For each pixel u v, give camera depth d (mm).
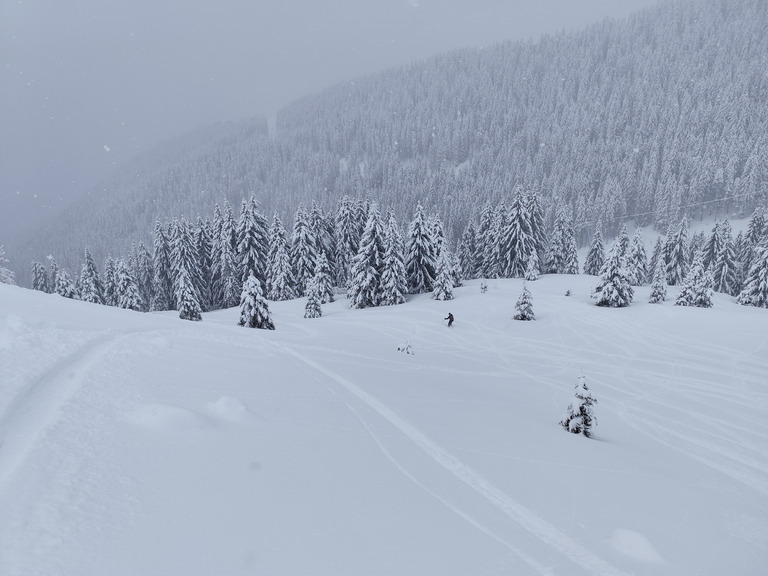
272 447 5367
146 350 8555
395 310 39469
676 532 5406
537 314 34750
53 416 4691
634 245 56125
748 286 39219
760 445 12336
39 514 3084
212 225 59719
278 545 3404
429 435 7191
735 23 186500
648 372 20891
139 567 2803
